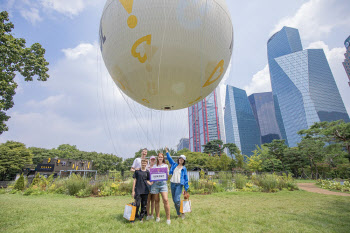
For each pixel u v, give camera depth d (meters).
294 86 119.88
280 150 44.75
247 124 130.62
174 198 5.21
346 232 4.30
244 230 4.20
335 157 31.03
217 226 4.39
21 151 42.53
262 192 13.62
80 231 3.94
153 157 5.31
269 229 4.34
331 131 21.77
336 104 113.00
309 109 110.06
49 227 4.23
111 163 61.06
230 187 15.23
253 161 44.91
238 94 135.88
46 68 15.21
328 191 15.20
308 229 4.44
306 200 9.52
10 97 14.38
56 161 39.66
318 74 117.75
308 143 32.94
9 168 38.91
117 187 13.05
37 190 14.16
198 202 8.62
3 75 12.96
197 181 13.68
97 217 5.23
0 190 17.17
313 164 41.25
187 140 116.62
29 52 14.37
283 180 16.94
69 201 9.42
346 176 40.34
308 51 122.75
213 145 63.31
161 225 4.40
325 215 6.00
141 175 4.93
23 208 6.83
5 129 15.14
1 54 12.17
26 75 14.66
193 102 7.66
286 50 146.88
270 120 162.25
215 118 99.31
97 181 14.18
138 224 4.48
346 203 8.58
